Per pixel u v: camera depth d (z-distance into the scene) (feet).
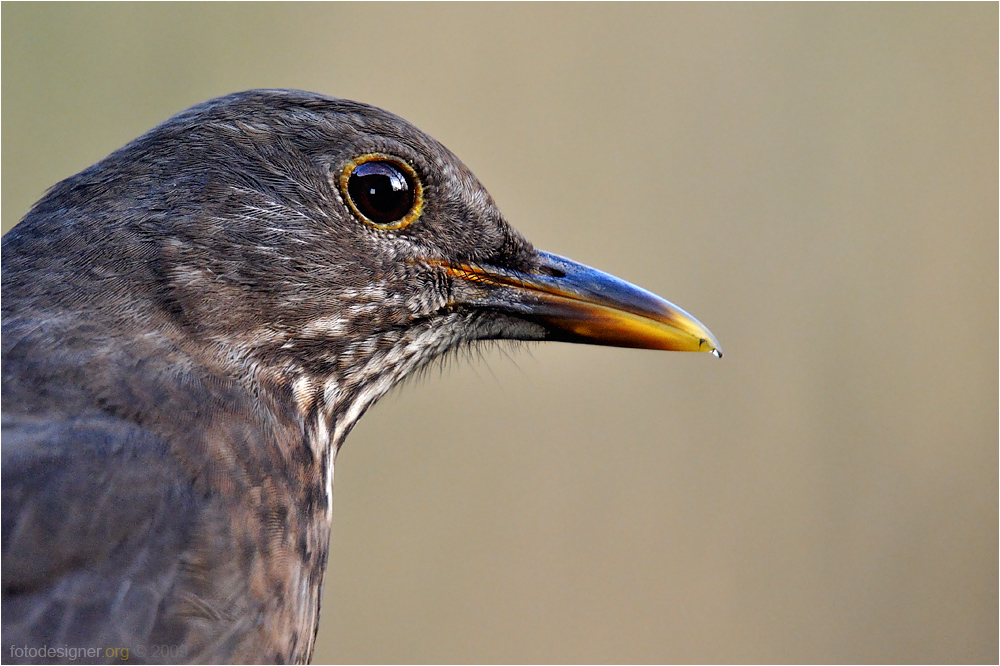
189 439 5.20
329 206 5.24
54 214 5.22
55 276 5.21
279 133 5.24
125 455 5.18
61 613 5.16
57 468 5.17
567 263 5.30
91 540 5.16
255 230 5.23
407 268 5.26
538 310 5.29
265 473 5.21
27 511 5.16
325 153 5.24
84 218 5.22
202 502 5.19
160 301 5.22
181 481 5.19
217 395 5.22
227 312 5.23
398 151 5.25
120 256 5.22
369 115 5.25
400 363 5.27
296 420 5.24
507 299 5.28
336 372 5.25
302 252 5.24
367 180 5.25
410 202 5.26
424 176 5.26
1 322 5.20
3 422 5.18
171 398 5.20
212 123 5.24
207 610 5.18
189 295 5.22
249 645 5.19
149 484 5.18
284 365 5.24
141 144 5.23
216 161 5.23
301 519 5.22
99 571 5.16
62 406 5.19
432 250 5.26
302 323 5.24
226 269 5.23
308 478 5.24
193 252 5.22
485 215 5.28
